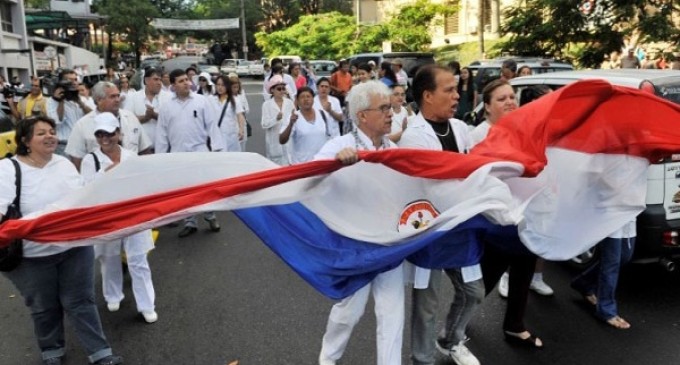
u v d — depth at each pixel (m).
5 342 4.53
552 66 10.37
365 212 3.21
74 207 3.02
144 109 7.93
